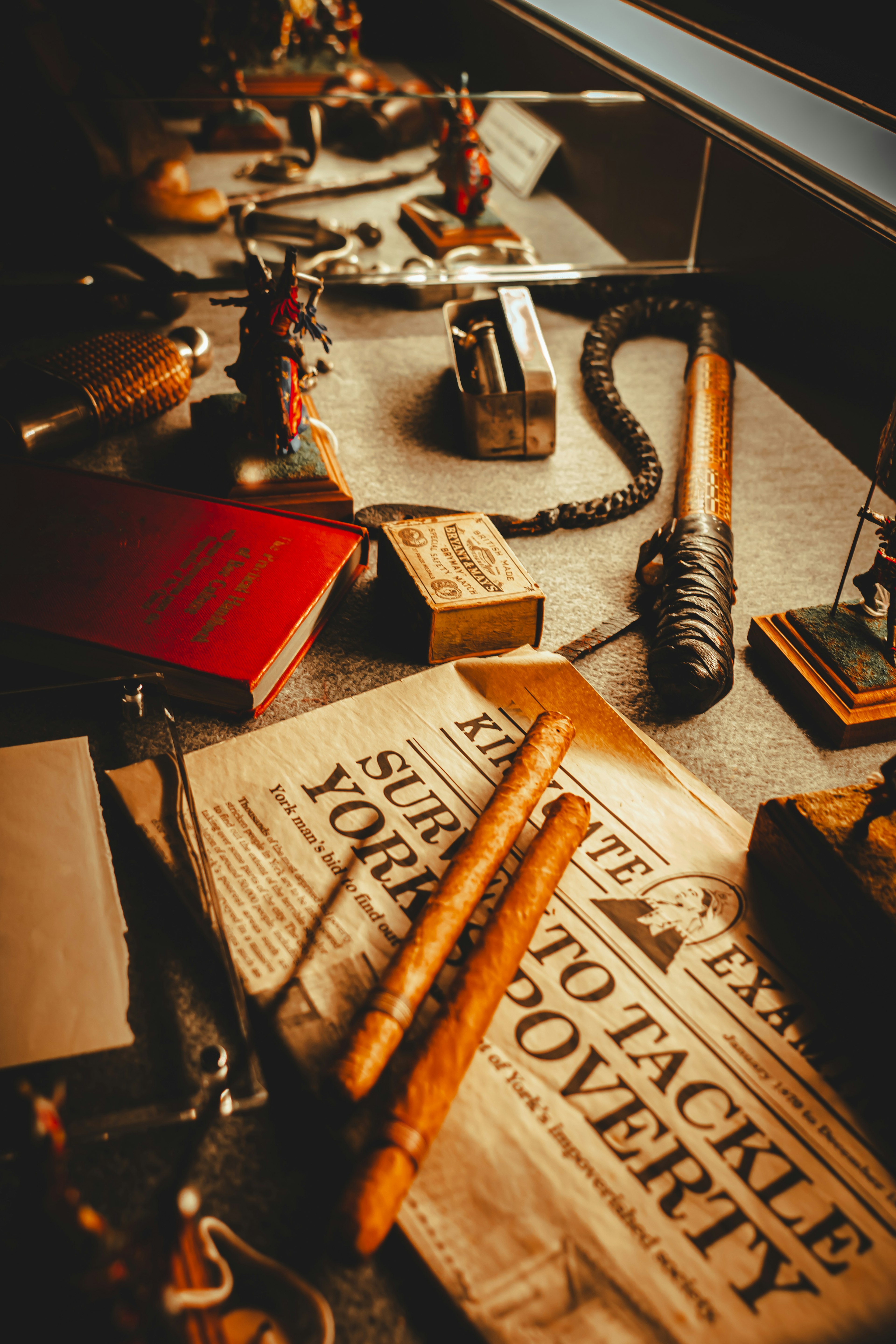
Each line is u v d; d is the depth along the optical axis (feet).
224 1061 1.53
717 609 2.50
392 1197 1.29
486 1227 1.35
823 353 4.08
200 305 4.48
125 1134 1.46
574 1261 1.32
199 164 5.85
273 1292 1.29
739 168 4.37
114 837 1.89
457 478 3.44
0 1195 1.40
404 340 4.36
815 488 3.51
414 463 3.51
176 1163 1.46
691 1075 1.56
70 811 1.92
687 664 2.34
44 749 2.05
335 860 1.89
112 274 4.38
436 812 2.00
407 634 2.59
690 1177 1.42
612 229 5.24
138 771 2.03
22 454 3.18
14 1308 1.07
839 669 2.44
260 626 2.37
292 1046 1.57
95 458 3.35
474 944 1.64
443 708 2.26
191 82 7.13
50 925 1.70
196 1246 1.18
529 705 2.29
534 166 5.69
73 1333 1.00
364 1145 1.38
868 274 3.70
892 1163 1.47
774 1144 1.48
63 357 3.50
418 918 1.65
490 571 2.54
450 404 3.89
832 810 1.83
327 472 3.02
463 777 2.09
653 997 1.68
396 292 4.62
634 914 1.82
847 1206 1.41
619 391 4.05
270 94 6.56
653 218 4.94
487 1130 1.46
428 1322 1.31
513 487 3.42
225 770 2.07
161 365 3.57
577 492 3.41
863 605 2.60
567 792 2.08
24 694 2.23
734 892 1.88
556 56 6.16
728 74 3.36
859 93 2.94
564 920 1.80
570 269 4.81
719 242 4.69
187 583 2.50
